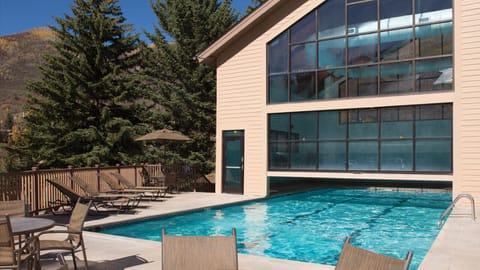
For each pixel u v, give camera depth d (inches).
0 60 6067.9
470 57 510.9
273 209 541.6
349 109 580.1
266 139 635.5
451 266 234.2
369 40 573.0
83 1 1007.0
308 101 605.0
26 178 422.0
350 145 577.3
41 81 975.6
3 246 173.8
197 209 500.4
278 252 320.5
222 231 398.0
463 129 509.7
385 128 557.0
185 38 1018.1
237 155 661.3
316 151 600.1
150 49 1050.1
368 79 569.6
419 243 348.8
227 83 673.0
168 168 722.8
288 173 617.6
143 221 428.8
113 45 1007.6
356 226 426.3
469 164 505.7
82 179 525.0
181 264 147.8
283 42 631.8
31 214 426.0
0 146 986.7
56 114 960.9
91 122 987.3
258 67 646.5
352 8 585.6
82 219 215.8
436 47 532.7
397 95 546.0
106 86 976.9
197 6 1016.2
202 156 999.0
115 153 970.1
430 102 526.9
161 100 1015.0
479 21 508.4
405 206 573.0
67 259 251.3
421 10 543.8
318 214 502.9
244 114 655.8
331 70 594.6
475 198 501.0
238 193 657.0
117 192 522.0
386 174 552.1
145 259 251.9
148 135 695.7
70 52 1007.0
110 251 273.3
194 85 1018.7
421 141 535.2
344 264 127.5
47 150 949.2
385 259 116.4
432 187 753.0
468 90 509.7
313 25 610.9
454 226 360.2
